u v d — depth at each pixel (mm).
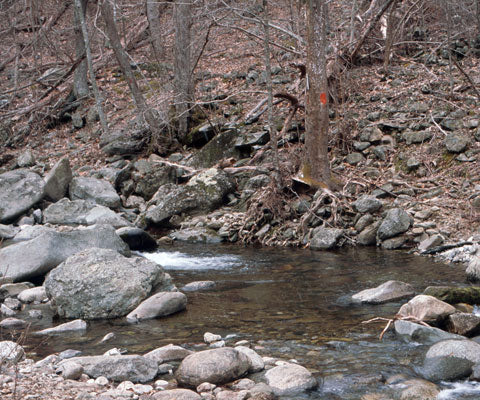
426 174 12812
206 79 19531
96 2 23375
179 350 5480
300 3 17391
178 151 16953
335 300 7340
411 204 11555
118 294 7117
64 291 7191
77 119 19859
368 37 17156
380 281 8188
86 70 20875
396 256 9828
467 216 10719
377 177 13055
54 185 14344
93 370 4953
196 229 12586
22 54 22391
